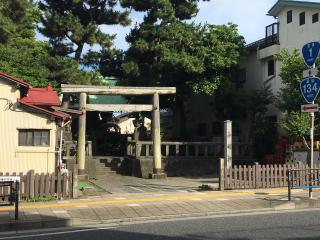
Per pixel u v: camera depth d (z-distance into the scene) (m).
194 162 24.55
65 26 25.19
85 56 27.11
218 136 30.03
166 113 37.56
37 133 15.58
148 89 21.94
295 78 19.56
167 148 24.56
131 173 23.62
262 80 27.23
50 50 26.61
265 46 27.27
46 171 15.50
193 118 33.75
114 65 28.16
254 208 11.97
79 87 21.06
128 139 26.33
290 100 20.12
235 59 25.81
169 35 25.45
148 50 25.61
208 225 9.78
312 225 9.66
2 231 9.59
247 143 25.50
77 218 10.44
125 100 33.12
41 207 11.93
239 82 29.19
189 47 25.88
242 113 26.83
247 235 8.61
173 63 24.56
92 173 23.08
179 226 9.71
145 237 8.56
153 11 26.14
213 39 25.58
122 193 15.18
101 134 29.36
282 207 12.33
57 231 9.46
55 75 24.78
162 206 12.12
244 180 15.81
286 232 8.88
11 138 15.23
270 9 26.64
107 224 10.23
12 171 15.18
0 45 23.47
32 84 23.56
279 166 16.25
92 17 26.89
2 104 15.20
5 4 22.80
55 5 26.55
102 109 21.48
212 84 25.58
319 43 13.45
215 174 24.34
